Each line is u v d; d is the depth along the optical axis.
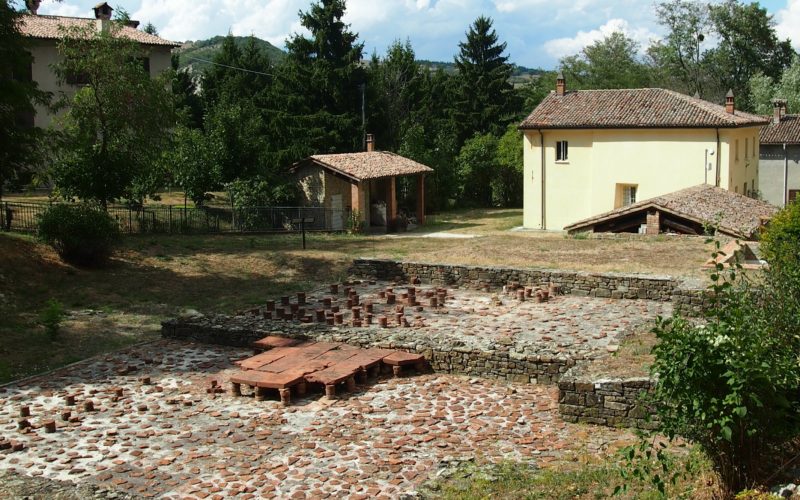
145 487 10.39
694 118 38.28
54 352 17.56
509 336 17.17
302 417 13.05
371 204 42.97
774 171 51.84
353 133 52.22
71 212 25.36
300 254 29.25
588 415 12.40
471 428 12.34
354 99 53.47
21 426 12.73
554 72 81.88
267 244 32.28
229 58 66.81
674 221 30.36
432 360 15.61
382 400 13.82
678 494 8.59
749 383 7.75
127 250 27.78
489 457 11.06
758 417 7.96
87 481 10.63
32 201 36.06
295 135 50.91
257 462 11.19
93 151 31.52
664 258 24.86
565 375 12.80
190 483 10.47
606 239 30.19
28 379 15.55
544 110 43.69
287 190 41.12
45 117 41.12
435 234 40.66
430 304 21.05
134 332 19.47
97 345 18.25
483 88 69.69
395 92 63.12
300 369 14.60
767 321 8.62
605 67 80.12
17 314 20.42
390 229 42.12
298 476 10.60
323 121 51.41
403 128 58.91
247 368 14.85
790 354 8.40
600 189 41.22
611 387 12.20
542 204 43.31
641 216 31.59
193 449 11.74
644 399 9.36
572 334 17.22
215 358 16.95
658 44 78.19
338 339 16.77
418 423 12.61
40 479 10.50
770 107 64.44
